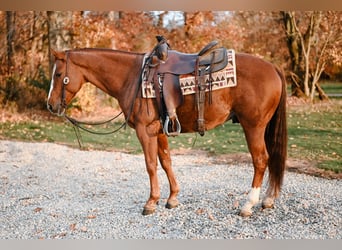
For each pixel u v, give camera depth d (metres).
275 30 9.12
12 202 4.75
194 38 9.59
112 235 3.62
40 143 8.30
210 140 7.83
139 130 3.92
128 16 9.86
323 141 6.85
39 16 10.09
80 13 9.76
